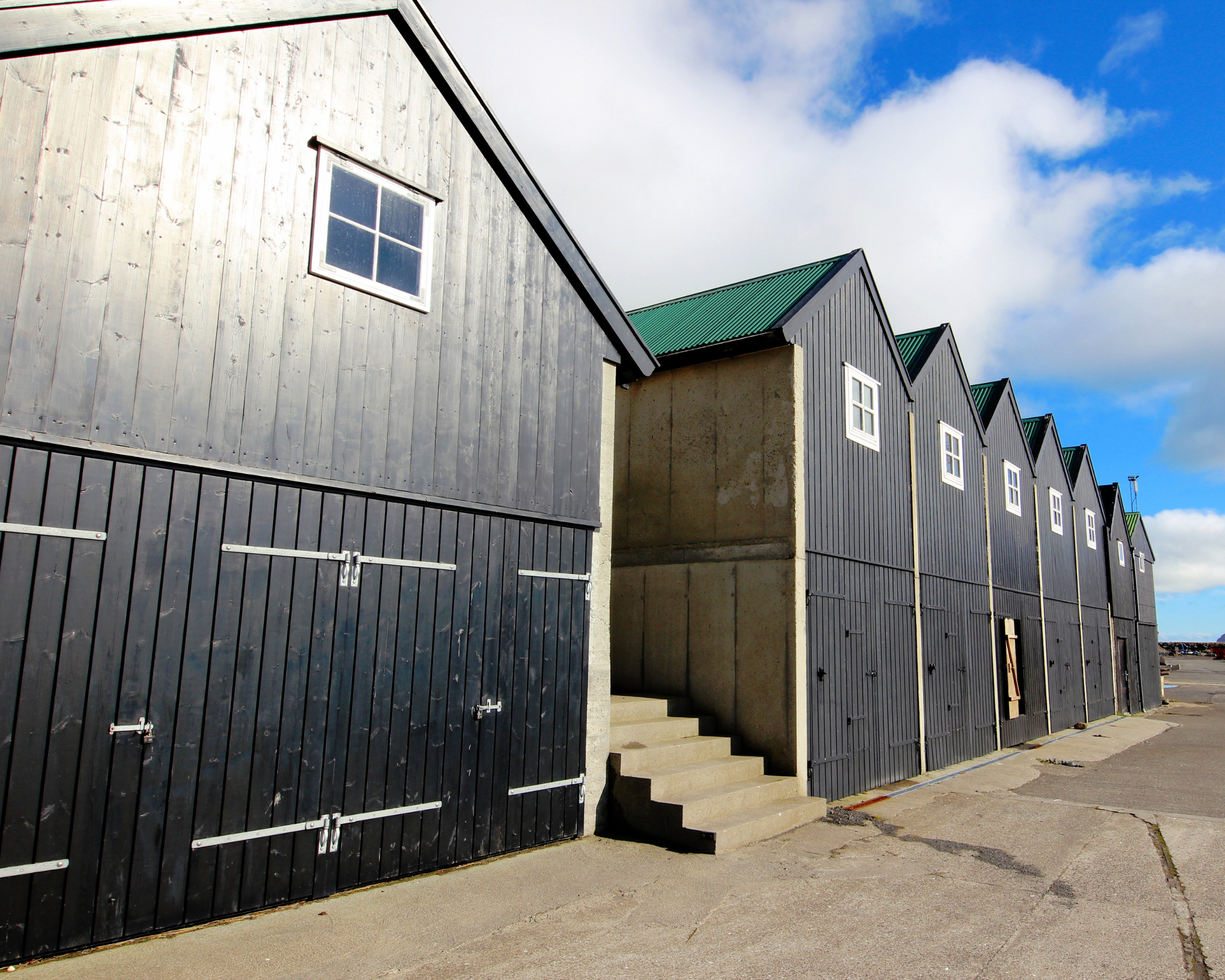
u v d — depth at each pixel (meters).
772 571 8.71
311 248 5.25
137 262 4.45
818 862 6.36
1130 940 4.89
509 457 6.42
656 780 6.83
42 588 4.01
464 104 6.26
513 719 6.23
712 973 4.23
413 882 5.38
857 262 10.57
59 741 4.00
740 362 9.41
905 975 4.30
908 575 11.51
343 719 5.14
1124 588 25.62
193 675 4.48
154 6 4.56
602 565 7.20
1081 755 14.04
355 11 5.56
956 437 13.95
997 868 6.41
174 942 4.22
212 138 4.84
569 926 4.79
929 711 11.73
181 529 4.50
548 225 6.89
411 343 5.77
